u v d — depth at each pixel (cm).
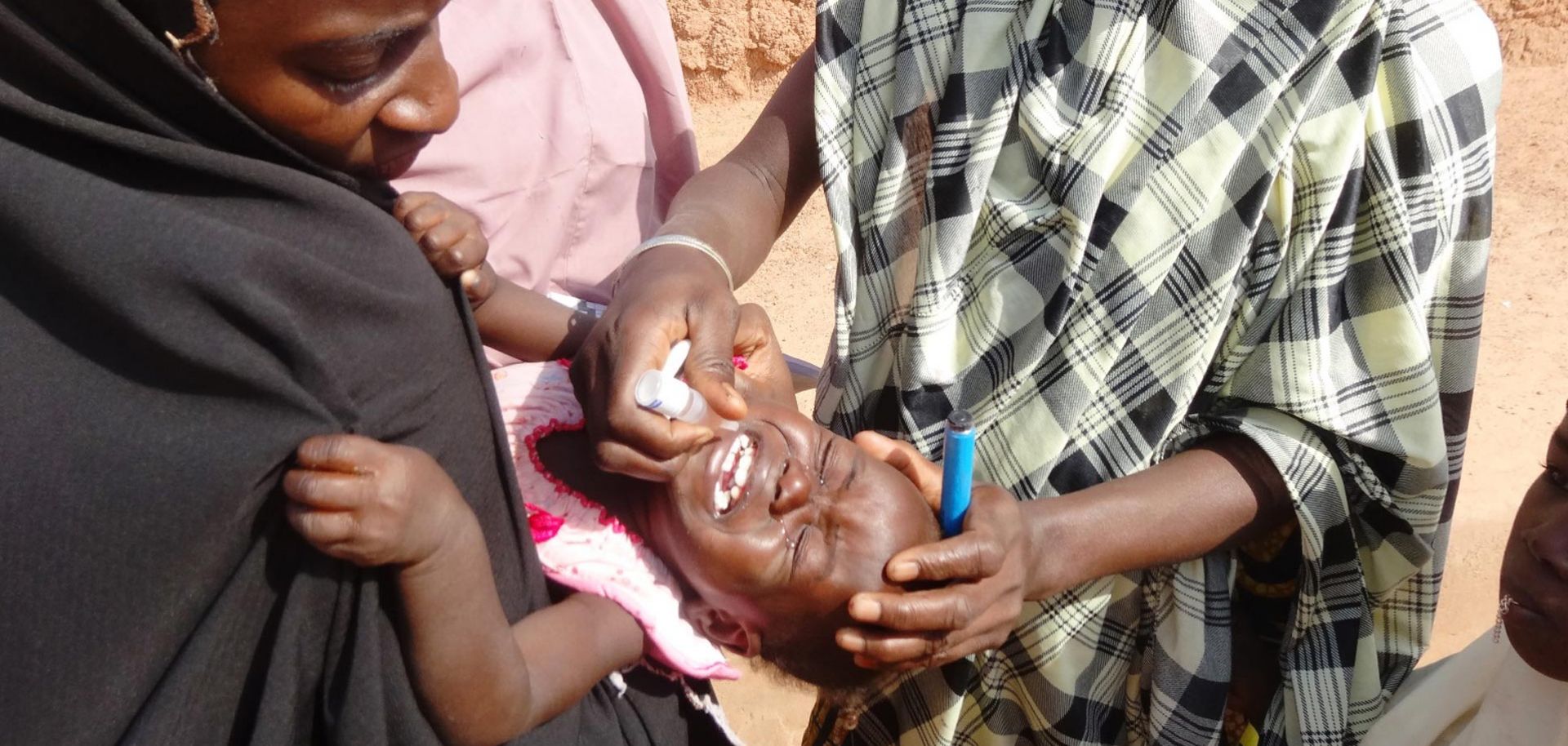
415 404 153
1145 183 209
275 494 142
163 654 138
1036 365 220
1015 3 218
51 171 125
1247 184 204
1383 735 231
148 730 135
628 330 190
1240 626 248
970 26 219
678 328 192
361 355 145
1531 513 192
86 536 129
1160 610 232
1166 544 215
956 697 240
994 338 222
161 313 128
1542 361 555
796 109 246
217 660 142
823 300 633
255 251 132
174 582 134
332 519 138
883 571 190
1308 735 229
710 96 835
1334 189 202
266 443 134
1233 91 203
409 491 142
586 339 199
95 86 128
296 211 142
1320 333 209
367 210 149
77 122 125
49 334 130
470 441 166
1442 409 221
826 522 193
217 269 128
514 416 202
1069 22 214
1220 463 219
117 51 127
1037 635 234
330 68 135
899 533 193
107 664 133
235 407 134
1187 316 211
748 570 188
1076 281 213
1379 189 204
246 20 126
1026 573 200
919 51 222
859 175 229
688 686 205
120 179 132
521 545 178
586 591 189
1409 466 214
